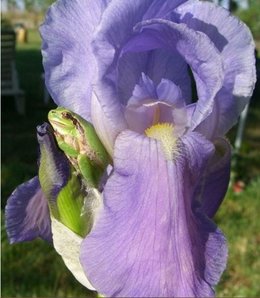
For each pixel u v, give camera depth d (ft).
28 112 3.84
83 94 0.55
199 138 0.50
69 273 1.68
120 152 0.49
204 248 0.46
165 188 0.47
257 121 3.87
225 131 0.55
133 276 0.45
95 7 0.54
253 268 1.80
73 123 0.53
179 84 0.56
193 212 0.48
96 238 0.46
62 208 0.55
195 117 0.51
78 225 0.55
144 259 0.45
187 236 0.46
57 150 0.55
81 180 0.55
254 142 3.39
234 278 1.76
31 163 2.74
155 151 0.48
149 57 0.56
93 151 0.53
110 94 0.51
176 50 0.54
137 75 0.55
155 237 0.45
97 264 0.46
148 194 0.47
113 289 0.45
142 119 0.53
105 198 0.48
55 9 0.54
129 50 0.54
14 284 1.63
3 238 1.70
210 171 0.56
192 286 0.44
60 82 0.55
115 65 0.52
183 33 0.50
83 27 0.54
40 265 1.72
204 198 0.57
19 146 3.03
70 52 0.54
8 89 3.71
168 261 0.45
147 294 0.44
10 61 3.68
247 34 0.53
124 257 0.45
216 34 0.53
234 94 0.54
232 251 1.88
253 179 2.58
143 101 0.53
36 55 7.12
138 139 0.49
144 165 0.48
